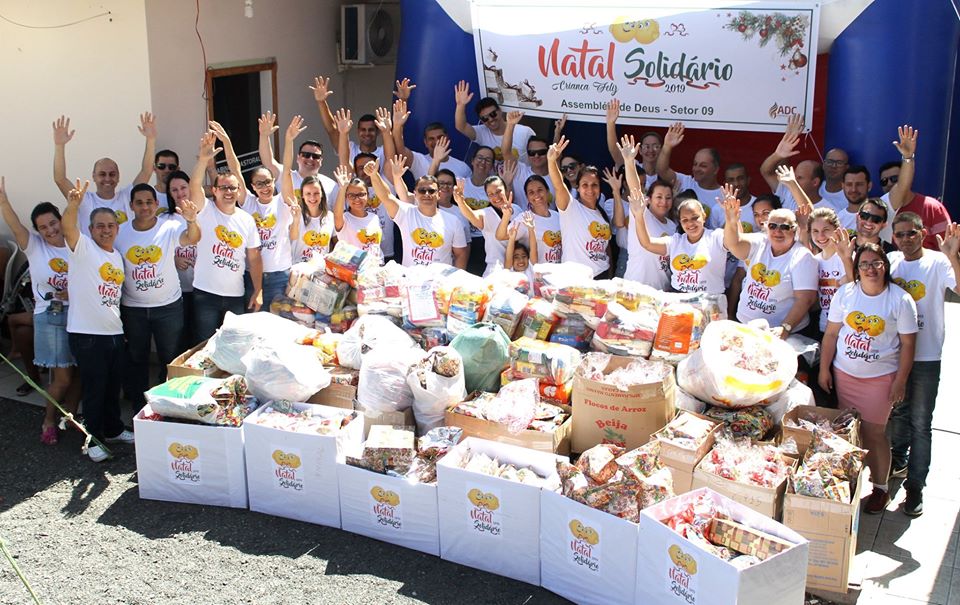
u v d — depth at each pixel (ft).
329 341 19.65
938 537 16.69
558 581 15.07
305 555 16.16
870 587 15.20
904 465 18.60
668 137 23.24
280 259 22.38
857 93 22.21
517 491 15.12
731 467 15.23
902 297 16.30
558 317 19.26
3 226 26.18
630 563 14.06
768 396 16.66
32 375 23.16
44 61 24.97
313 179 22.39
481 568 15.83
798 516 14.57
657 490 14.19
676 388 17.42
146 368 20.81
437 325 19.57
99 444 19.27
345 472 16.60
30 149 25.75
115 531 16.96
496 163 25.94
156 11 23.99
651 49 23.68
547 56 24.80
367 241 23.27
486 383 18.34
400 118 25.12
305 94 30.81
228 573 15.64
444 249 22.56
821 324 19.15
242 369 18.92
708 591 12.89
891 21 21.59
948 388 22.80
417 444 17.06
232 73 27.09
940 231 21.56
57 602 14.85
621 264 23.25
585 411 16.78
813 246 19.47
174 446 17.61
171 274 20.40
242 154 28.22
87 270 18.95
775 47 22.57
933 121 21.99
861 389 16.93
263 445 17.15
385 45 32.42
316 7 30.91
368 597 14.98
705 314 18.67
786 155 22.53
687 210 20.02
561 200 22.02
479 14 25.29
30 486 18.57
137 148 24.59
